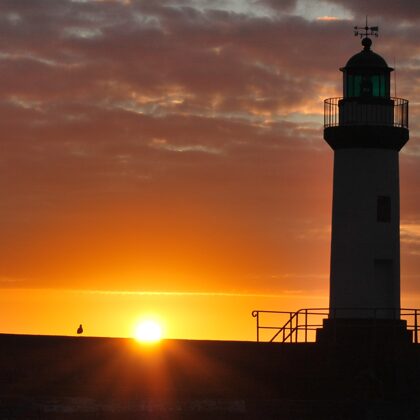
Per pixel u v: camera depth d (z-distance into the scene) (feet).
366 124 249.34
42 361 220.02
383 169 251.19
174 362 222.07
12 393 218.79
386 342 236.02
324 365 228.02
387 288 251.80
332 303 252.83
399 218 254.27
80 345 220.64
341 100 252.83
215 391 222.48
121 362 220.84
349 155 252.01
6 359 220.02
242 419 221.05
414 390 229.45
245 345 224.94
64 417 216.95
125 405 218.79
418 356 231.71
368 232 250.37
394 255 251.60
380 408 226.38
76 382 219.61
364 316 248.11
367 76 252.62
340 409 225.15
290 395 225.56
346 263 251.19
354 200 251.19
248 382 224.12
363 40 257.55
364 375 228.02
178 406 219.82
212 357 223.51
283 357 226.38
